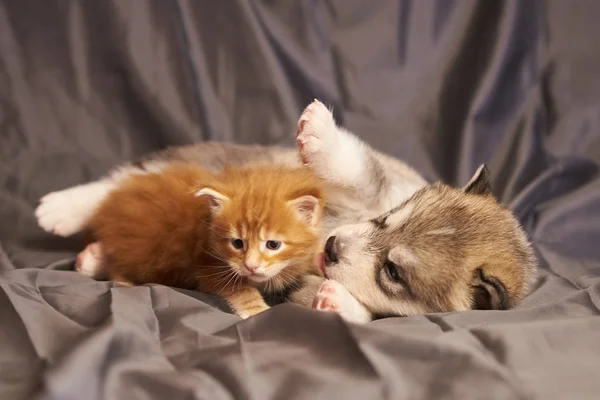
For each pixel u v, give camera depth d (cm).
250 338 55
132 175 73
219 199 63
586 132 88
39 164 85
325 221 71
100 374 51
